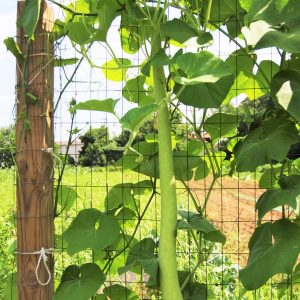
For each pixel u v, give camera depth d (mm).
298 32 2014
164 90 2254
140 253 2387
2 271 4043
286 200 2000
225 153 2695
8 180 13883
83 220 2271
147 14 2328
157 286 2240
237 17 2352
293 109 2025
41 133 2281
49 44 2299
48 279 2273
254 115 2484
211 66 1934
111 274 2705
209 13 2367
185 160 2443
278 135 2123
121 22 2447
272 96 2086
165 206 2209
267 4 1980
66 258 4418
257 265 2025
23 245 2279
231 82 2098
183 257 4176
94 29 2260
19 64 2289
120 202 2594
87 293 2182
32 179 2273
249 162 2113
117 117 2029
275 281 3725
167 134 2227
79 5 2520
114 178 7371
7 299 2510
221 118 2484
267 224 2150
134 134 1924
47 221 2309
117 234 2203
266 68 2506
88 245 2180
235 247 5844
